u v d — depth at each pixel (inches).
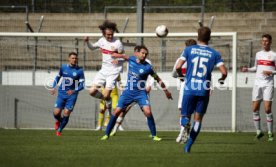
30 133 1467.8
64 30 2615.7
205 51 932.0
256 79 1333.7
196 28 2559.1
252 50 2132.1
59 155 922.1
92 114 1727.4
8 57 2124.8
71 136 1363.2
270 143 1214.9
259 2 2672.2
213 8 2689.5
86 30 2618.1
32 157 893.2
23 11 2755.9
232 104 1595.7
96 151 988.6
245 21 2593.5
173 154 947.3
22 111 1750.7
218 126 1696.6
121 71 1443.2
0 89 1756.9
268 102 1317.7
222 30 2583.7
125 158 885.2
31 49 2137.1
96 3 2746.1
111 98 1595.7
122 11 2723.9
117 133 1509.6
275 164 831.7
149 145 1115.9
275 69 1333.7
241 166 802.2
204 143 1190.3
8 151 984.3
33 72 1795.0
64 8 2743.6
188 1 2694.4
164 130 1683.1
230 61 2094.0
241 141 1259.8
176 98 1695.4
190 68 935.7
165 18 2600.9
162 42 2010.3
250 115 1675.7
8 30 2647.6
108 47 1419.8
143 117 1694.1
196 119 949.2
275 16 2588.6
